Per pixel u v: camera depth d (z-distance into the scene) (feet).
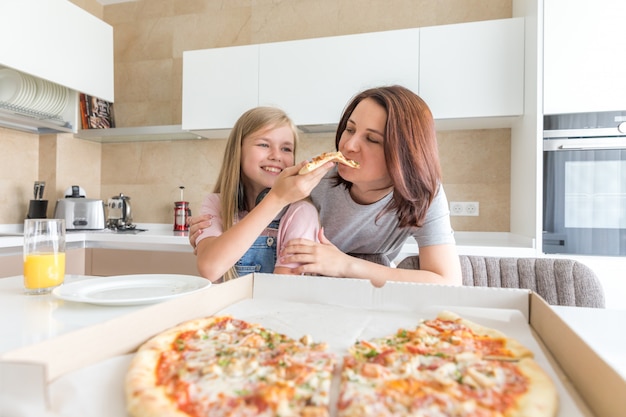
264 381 1.45
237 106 7.46
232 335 1.89
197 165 9.11
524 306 2.18
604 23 5.65
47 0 6.31
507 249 5.96
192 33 9.20
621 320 2.30
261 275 2.61
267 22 8.78
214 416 1.24
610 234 5.74
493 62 6.46
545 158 5.91
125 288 2.61
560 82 5.79
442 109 6.62
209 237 3.31
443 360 1.65
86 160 9.18
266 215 2.87
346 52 6.96
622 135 5.62
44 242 2.61
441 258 3.28
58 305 2.30
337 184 3.53
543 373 1.52
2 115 6.91
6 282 2.95
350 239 3.79
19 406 1.23
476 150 7.70
